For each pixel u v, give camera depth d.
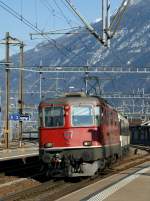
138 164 34.66
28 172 31.50
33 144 85.00
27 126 118.50
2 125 77.88
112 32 22.92
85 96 26.86
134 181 21.06
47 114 26.55
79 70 54.59
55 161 26.06
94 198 16.02
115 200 15.43
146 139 97.50
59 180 25.95
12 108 88.06
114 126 33.56
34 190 21.62
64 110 26.27
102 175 27.09
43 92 77.38
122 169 30.34
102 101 27.50
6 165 35.41
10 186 23.62
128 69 55.88
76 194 17.52
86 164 26.08
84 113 26.25
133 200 15.37
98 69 55.25
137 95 87.56
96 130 26.23
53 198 18.48
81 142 26.02
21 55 65.12
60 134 26.17
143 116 107.12
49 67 54.50
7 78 62.78
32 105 102.50
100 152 26.70
